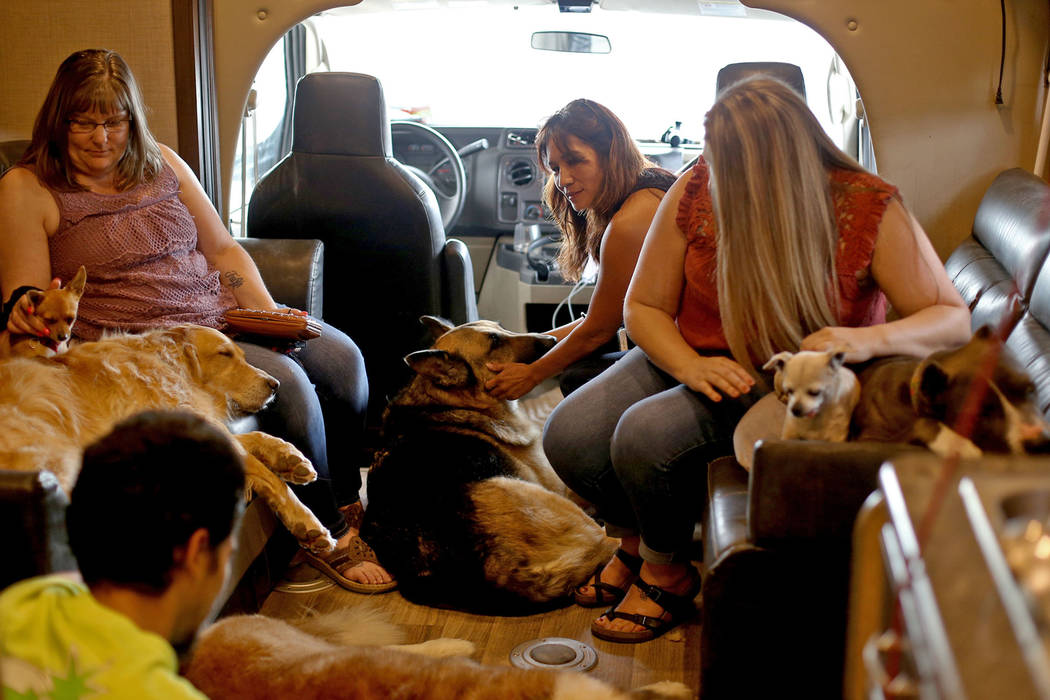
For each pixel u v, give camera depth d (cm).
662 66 466
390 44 472
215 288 273
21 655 110
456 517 236
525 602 231
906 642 90
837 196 185
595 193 251
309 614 237
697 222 203
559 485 275
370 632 210
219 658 156
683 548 223
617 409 233
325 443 259
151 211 255
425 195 327
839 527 150
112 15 310
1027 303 220
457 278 336
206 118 321
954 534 86
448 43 474
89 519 113
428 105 479
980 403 138
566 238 288
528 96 480
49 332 213
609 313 248
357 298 337
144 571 113
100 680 107
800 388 156
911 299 184
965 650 72
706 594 161
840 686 158
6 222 238
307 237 329
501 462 254
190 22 309
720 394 198
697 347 212
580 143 247
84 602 113
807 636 158
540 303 427
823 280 183
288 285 303
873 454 148
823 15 298
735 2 381
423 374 258
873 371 165
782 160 179
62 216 244
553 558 233
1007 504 88
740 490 184
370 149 318
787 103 183
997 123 300
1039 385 188
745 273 183
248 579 229
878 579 104
